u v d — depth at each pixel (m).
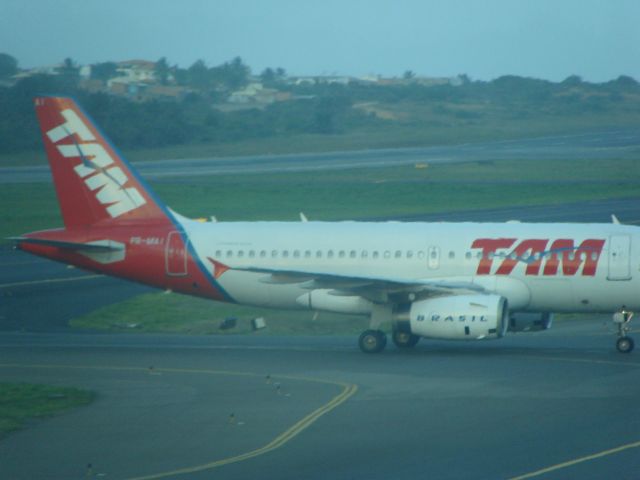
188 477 92.94
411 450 100.12
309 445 103.25
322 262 170.75
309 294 170.00
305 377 140.00
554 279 160.12
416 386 131.88
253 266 172.62
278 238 173.62
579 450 98.25
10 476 94.94
